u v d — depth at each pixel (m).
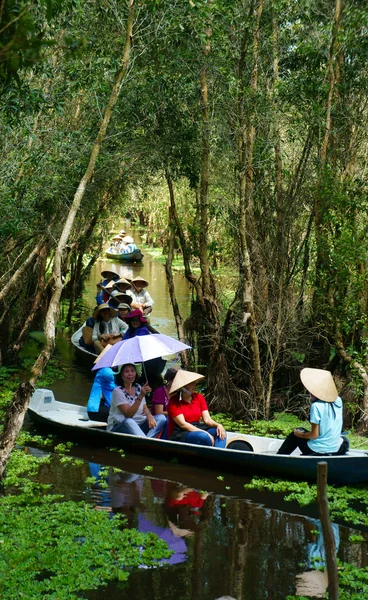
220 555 6.56
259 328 12.23
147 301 17.11
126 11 10.58
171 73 12.08
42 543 6.54
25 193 12.20
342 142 12.30
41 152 12.02
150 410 10.91
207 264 12.88
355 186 11.60
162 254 40.47
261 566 6.34
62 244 8.61
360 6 11.31
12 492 7.96
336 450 8.74
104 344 13.89
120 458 9.45
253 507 7.83
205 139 12.30
